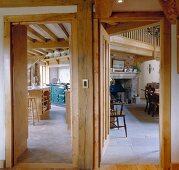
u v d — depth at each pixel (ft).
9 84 11.62
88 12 11.10
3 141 11.71
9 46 11.57
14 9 11.45
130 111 30.42
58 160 12.62
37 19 11.37
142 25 13.97
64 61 39.01
